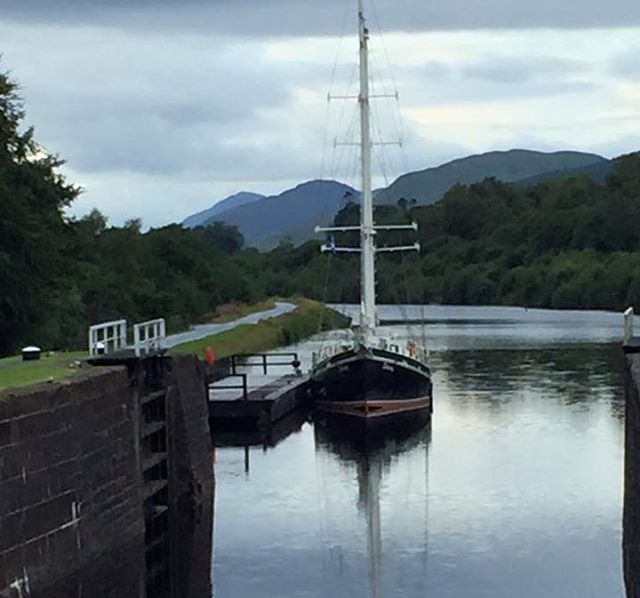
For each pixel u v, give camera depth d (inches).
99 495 1448.1
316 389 2603.3
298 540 1552.7
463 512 1659.7
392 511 1678.2
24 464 1267.2
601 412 2477.9
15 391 1293.1
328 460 2069.4
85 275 3654.0
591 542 1497.3
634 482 1390.3
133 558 1519.4
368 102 2573.8
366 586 1346.0
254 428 2388.0
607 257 7485.2
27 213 2367.1
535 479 1846.7
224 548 1528.1
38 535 1289.4
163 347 1867.6
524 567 1396.4
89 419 1434.5
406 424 2425.0
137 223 4940.9
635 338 1683.1
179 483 1763.0
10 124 2455.7
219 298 5565.9
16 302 2418.8
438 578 1373.0
